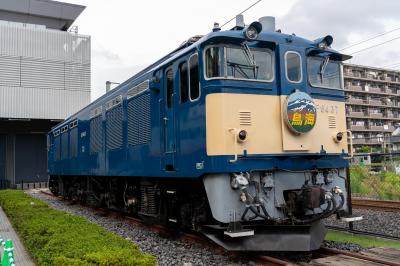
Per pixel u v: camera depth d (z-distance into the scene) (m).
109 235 7.26
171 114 8.95
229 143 7.34
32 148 38.75
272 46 8.11
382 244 8.60
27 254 8.49
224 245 7.54
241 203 7.44
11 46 32.22
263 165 7.59
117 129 12.55
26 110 32.44
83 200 18.33
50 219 9.74
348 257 7.30
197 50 7.89
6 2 34.78
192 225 8.72
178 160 8.57
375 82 76.94
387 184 19.17
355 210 13.58
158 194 10.37
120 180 13.67
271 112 7.85
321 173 8.32
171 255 8.01
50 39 33.59
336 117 8.75
